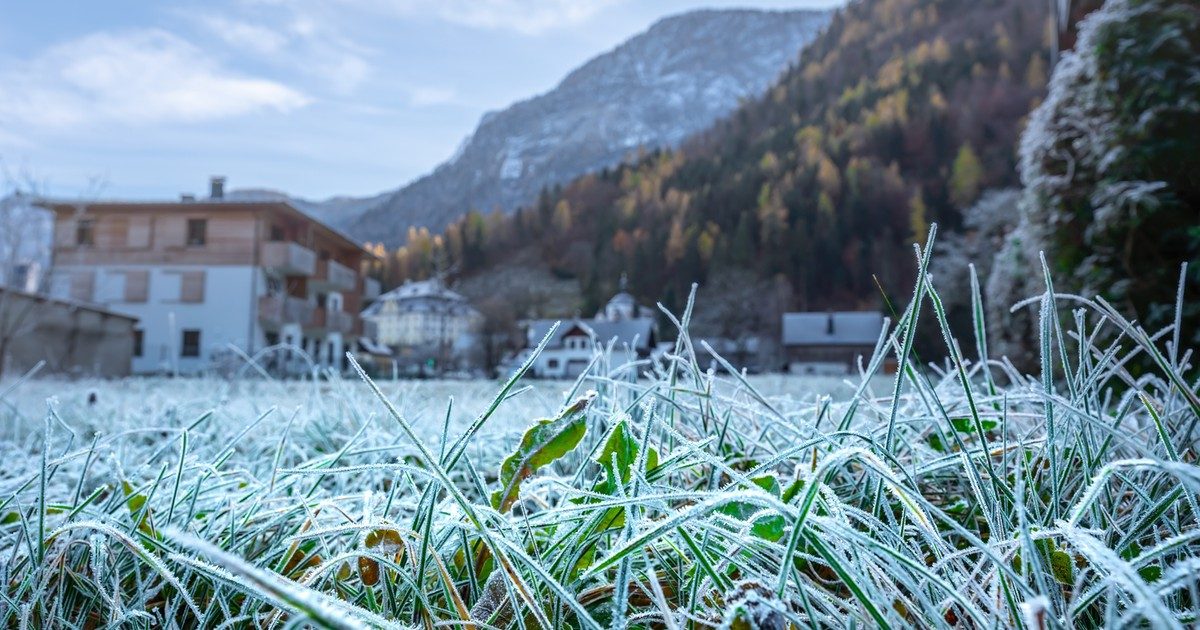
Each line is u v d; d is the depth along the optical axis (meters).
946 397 1.56
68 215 30.72
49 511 1.26
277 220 33.94
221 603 0.87
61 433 2.62
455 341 78.06
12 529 1.27
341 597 0.94
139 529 1.09
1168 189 4.09
